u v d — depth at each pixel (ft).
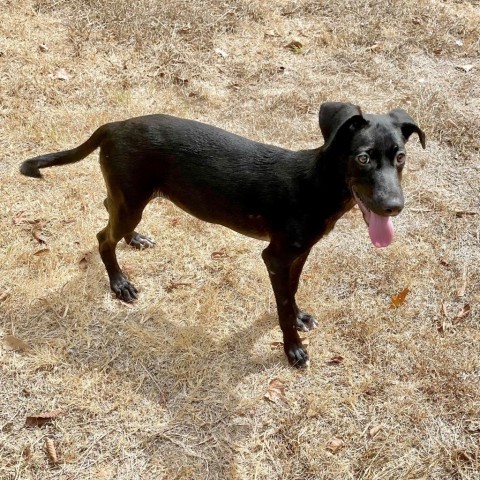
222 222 4.42
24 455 3.87
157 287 5.03
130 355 4.50
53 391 4.22
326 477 3.90
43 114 6.59
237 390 4.36
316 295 5.04
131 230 4.62
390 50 7.96
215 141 4.25
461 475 3.92
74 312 4.73
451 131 6.68
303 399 4.33
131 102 6.84
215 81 7.35
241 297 5.01
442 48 8.07
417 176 6.22
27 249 5.11
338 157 3.89
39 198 5.62
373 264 5.30
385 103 7.13
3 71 7.04
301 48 7.95
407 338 4.73
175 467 3.90
